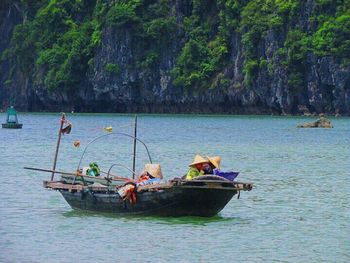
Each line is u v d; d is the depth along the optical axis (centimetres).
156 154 15562
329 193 10219
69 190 8619
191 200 8131
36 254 6931
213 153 16000
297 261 6806
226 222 8212
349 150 16838
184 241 7400
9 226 7962
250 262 6762
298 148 17375
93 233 7669
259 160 14562
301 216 8606
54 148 16925
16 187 10462
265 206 9194
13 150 16450
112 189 8338
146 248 7156
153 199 8169
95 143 18362
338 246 7288
